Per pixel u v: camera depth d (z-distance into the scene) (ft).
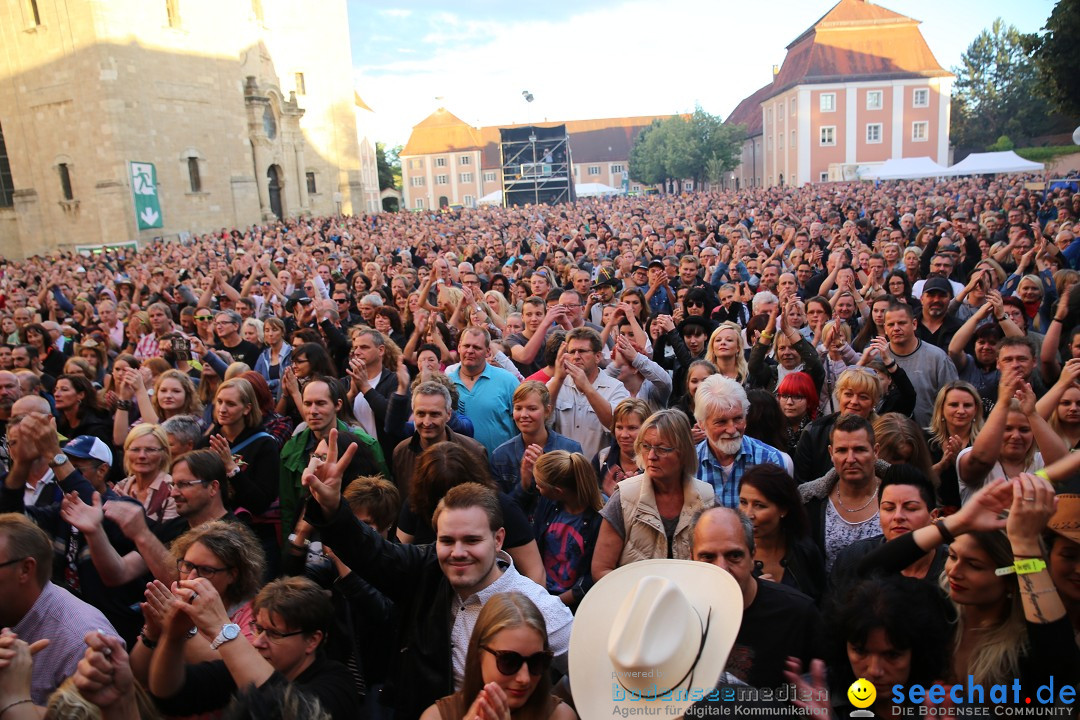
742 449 16.40
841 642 9.41
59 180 133.28
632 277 40.06
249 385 19.65
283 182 174.70
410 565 12.19
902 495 12.46
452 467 14.11
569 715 9.90
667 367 26.63
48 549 11.42
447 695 11.39
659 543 14.17
